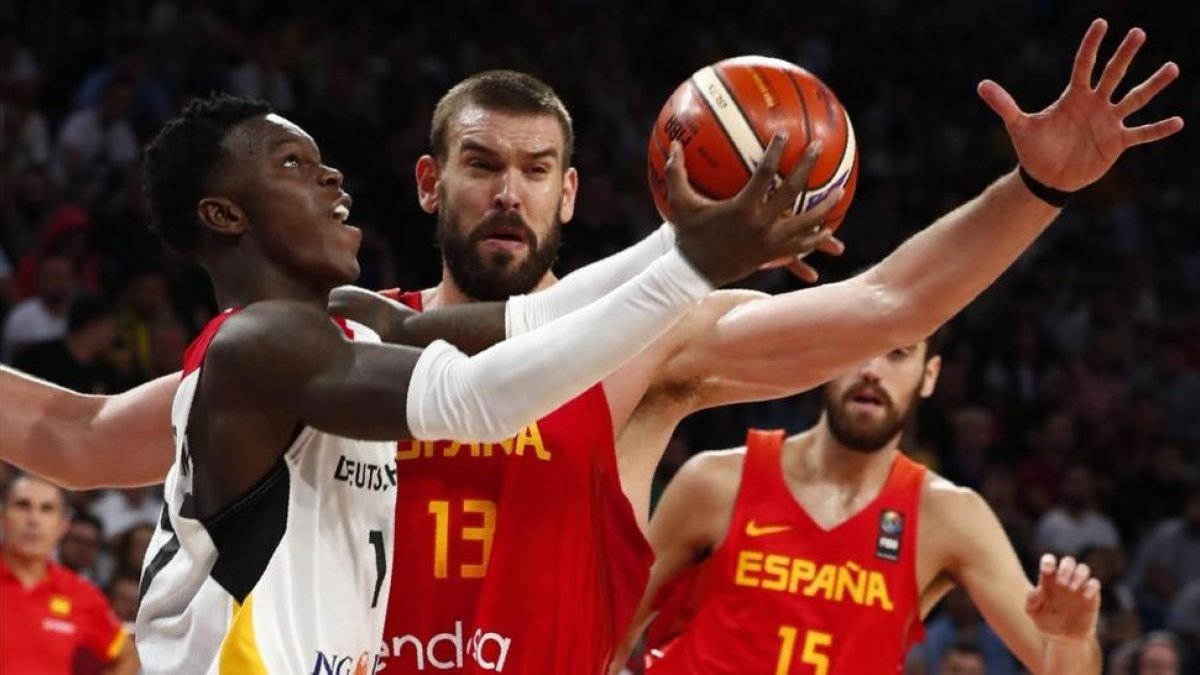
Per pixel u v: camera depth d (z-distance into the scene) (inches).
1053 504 750.5
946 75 1024.2
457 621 220.5
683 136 196.7
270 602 182.7
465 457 223.3
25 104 756.0
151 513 563.8
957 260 210.7
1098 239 930.7
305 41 859.4
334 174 198.2
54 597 468.8
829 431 335.0
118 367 597.6
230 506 183.6
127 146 748.6
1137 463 788.0
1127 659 534.3
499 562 220.8
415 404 176.7
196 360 188.5
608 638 229.5
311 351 180.7
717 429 700.7
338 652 186.9
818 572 331.0
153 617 191.5
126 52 786.2
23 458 229.0
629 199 848.9
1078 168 200.5
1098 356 850.8
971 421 749.3
